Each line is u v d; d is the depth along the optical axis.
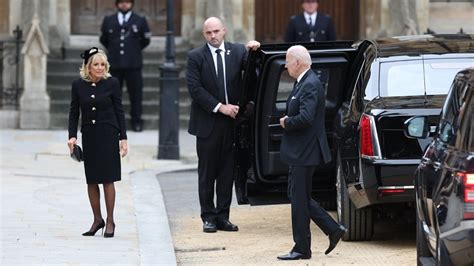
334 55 39.00
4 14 73.75
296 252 34.22
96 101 36.66
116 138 37.03
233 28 73.81
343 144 36.56
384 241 37.31
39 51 70.12
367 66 37.31
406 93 35.88
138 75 68.81
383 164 33.84
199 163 39.44
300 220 33.97
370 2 75.56
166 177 54.22
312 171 34.06
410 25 73.00
